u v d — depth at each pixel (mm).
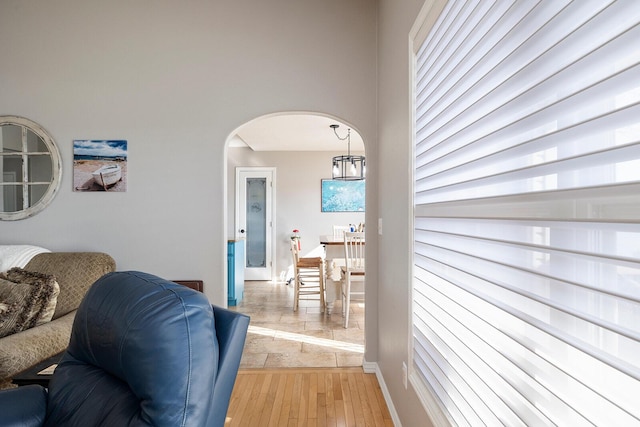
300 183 7211
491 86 984
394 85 2221
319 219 7203
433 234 1485
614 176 578
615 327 570
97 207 2912
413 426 1745
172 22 2930
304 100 2912
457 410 1198
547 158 743
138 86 2916
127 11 2928
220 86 2916
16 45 2939
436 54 1438
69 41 2926
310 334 3842
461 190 1190
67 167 2924
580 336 647
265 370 2906
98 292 1191
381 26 2713
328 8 2934
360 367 2973
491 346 954
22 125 2916
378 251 2836
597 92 612
